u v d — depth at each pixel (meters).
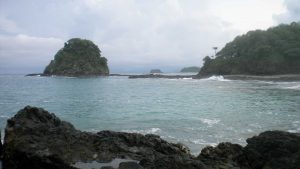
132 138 13.41
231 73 133.88
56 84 96.50
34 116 13.79
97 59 185.62
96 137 12.69
